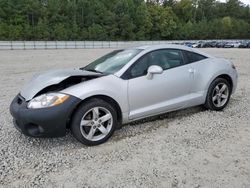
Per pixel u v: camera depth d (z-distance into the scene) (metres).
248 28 91.62
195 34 85.50
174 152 3.41
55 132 3.38
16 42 38.09
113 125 3.78
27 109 3.36
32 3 68.12
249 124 4.37
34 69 13.18
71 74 3.77
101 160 3.25
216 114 4.86
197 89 4.69
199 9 106.69
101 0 78.38
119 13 72.88
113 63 4.27
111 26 71.38
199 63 4.75
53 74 3.92
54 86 3.64
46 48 41.09
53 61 17.98
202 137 3.86
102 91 3.62
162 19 80.62
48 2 70.25
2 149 3.56
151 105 4.13
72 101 3.40
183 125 4.34
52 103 3.35
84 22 72.38
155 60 4.25
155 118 4.70
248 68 12.11
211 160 3.20
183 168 3.03
